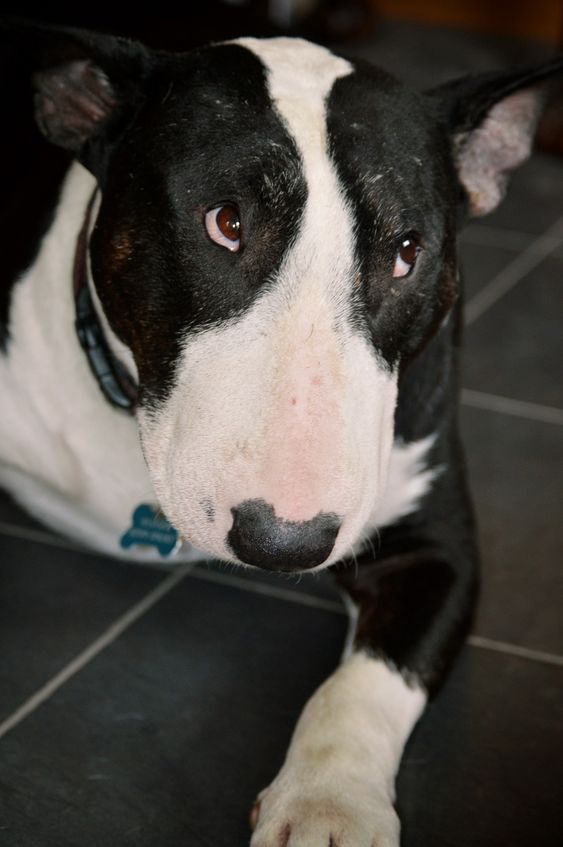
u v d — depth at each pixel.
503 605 1.01
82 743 0.85
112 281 0.82
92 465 0.93
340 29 2.36
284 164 0.77
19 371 0.93
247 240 0.76
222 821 0.81
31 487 0.99
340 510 0.72
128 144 0.83
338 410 0.73
